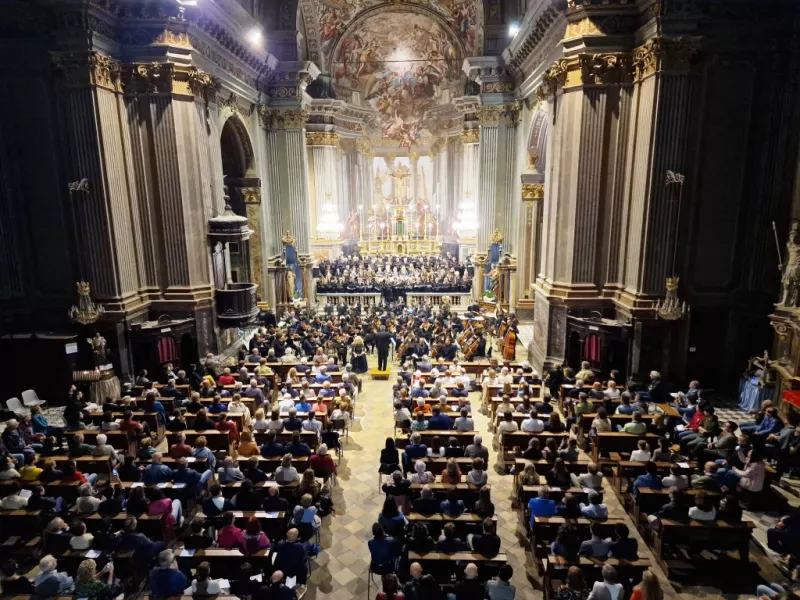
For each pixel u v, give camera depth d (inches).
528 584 343.0
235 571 320.8
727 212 605.9
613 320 627.5
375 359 821.9
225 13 713.0
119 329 618.8
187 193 659.4
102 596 298.0
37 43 587.5
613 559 311.3
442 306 989.8
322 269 1280.8
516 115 999.0
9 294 631.2
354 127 1524.4
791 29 561.3
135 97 630.5
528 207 935.0
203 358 684.1
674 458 427.2
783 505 406.3
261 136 978.1
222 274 753.6
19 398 615.2
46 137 605.9
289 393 553.6
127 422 475.2
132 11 609.0
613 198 631.8
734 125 589.6
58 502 370.0
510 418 486.6
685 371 613.3
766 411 469.1
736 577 340.5
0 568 343.3
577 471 420.8
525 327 951.0
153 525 349.7
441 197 1628.9
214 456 456.8
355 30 1363.2
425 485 375.6
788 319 548.7
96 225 610.2
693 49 553.9
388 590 273.9
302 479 384.8
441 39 1398.9
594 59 601.3
